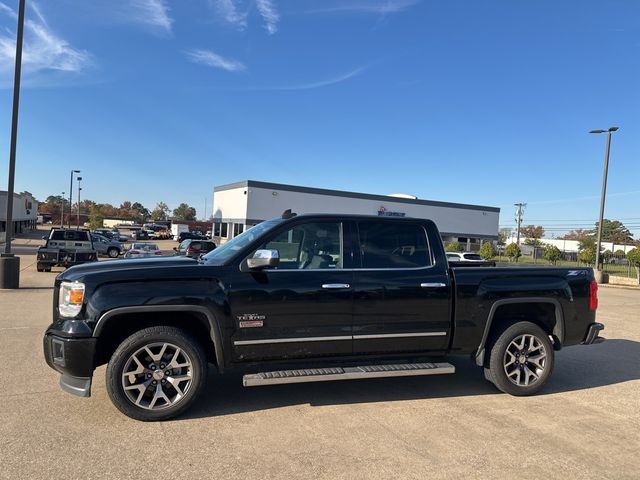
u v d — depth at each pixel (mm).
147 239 68438
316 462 3568
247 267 4492
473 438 4078
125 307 4137
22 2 12828
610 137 25281
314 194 42062
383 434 4109
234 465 3490
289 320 4520
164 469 3402
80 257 19625
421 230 5137
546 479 3418
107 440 3840
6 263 13242
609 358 7215
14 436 3873
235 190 41594
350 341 4723
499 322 5344
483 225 53219
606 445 4016
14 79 12930
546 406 4945
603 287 23500
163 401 4324
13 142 13195
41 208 129875
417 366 4855
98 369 5789
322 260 4793
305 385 5406
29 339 7246
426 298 4918
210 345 4617
